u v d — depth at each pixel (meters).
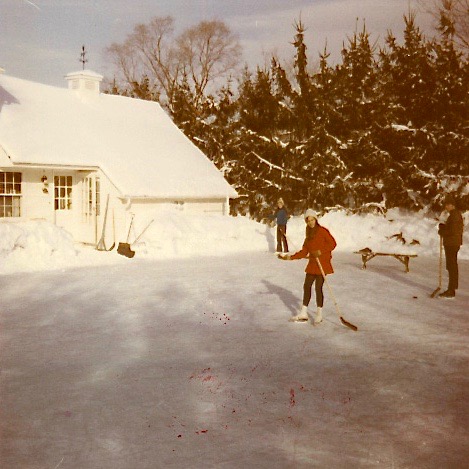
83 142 21.92
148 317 9.83
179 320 9.59
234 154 30.92
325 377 6.45
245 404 5.59
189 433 4.88
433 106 26.52
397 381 6.29
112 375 6.55
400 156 27.28
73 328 9.01
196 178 24.23
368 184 26.67
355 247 23.08
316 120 28.61
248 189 28.94
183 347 7.84
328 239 9.15
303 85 29.17
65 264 16.73
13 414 5.34
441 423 5.08
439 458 4.37
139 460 4.36
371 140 27.06
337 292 12.29
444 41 27.12
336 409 5.45
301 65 29.22
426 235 22.92
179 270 15.98
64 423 5.12
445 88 26.08
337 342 8.05
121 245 18.92
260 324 9.26
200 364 7.00
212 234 21.59
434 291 12.26
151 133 26.36
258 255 20.11
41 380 6.38
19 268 15.66
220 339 8.27
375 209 26.34
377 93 28.19
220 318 9.73
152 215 20.98
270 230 23.78
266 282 13.74
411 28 28.00
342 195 26.89
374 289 12.69
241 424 5.08
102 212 20.89
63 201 21.75
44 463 4.32
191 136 32.28
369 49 28.83
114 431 4.93
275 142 28.36
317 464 4.27
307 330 8.82
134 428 5.00
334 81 28.53
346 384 6.19
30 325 9.22
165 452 4.50
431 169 26.36
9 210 19.97
